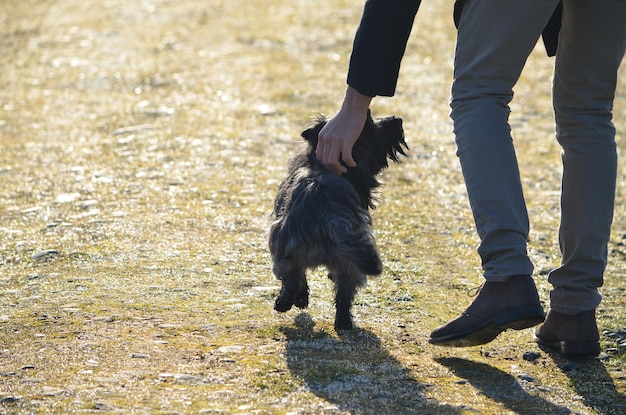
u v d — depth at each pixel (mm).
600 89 5215
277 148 12203
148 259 7535
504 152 4812
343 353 5484
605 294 7105
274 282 7039
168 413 4359
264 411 4434
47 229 8430
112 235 8266
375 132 6840
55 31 20156
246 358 5262
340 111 5262
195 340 5578
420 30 20891
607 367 5496
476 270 7660
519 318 4773
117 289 6684
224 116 13922
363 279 6148
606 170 5262
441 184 11008
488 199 4789
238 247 8000
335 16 21938
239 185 10391
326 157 5301
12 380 4781
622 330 6203
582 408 4828
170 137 12625
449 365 5379
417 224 9172
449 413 4578
